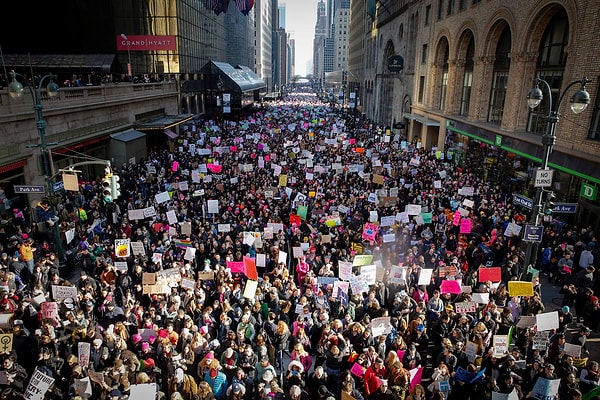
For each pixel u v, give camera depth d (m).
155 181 25.59
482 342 10.13
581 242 16.34
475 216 20.03
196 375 9.89
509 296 12.73
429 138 44.84
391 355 9.33
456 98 37.44
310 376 9.62
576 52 19.88
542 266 17.52
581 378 9.42
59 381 9.41
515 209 21.38
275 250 15.16
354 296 12.35
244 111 71.31
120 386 8.45
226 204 20.08
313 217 19.06
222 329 10.72
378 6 74.62
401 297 12.23
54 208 15.92
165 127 35.81
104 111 29.92
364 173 24.94
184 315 10.90
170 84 48.84
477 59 31.52
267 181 23.45
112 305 11.34
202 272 12.83
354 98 83.25
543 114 24.12
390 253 15.10
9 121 19.31
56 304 10.52
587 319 13.05
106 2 49.38
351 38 139.88
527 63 25.09
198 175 23.05
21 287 13.05
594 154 18.48
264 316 11.94
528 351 11.20
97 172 29.31
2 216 17.22
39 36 47.75
